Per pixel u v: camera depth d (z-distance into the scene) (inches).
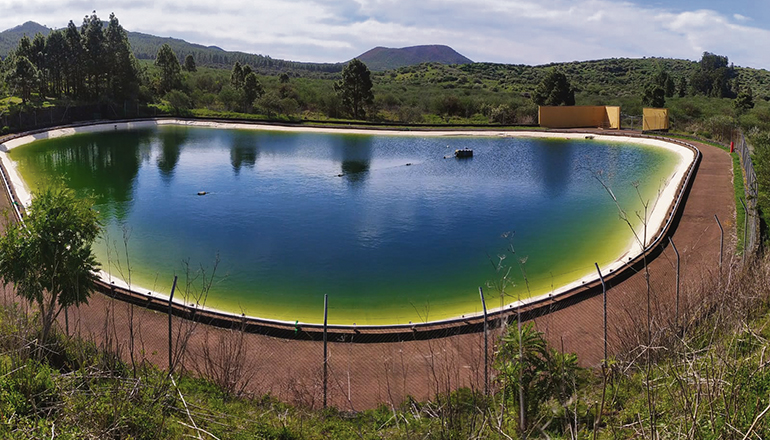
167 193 1368.1
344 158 1929.1
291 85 3452.3
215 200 1301.7
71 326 571.2
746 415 259.6
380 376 506.3
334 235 1039.6
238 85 3331.7
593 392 374.3
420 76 5068.9
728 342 326.3
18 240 487.2
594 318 613.6
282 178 1567.4
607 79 5036.9
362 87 2977.4
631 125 2493.8
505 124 2802.7
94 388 356.8
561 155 1973.4
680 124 2415.1
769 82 4783.5
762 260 565.9
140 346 545.3
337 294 767.7
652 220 1058.1
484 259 909.2
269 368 520.4
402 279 824.9
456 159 1915.6
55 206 498.0
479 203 1286.9
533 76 5128.0
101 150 2005.4
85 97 2837.1
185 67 4409.5
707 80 4232.3
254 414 398.6
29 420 316.2
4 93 2568.9
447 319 621.9
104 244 952.3
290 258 911.0
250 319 603.2
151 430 328.2
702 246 843.4
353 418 412.5
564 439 307.4
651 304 620.1
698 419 250.5
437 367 514.3
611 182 1488.7
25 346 367.9
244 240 1003.9
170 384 382.3
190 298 736.3
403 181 1541.6
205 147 2130.9
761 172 1020.5
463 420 355.3
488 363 458.0
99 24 2746.1
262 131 2625.5
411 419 381.4
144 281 791.1
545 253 930.7
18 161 1722.4
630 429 311.9
